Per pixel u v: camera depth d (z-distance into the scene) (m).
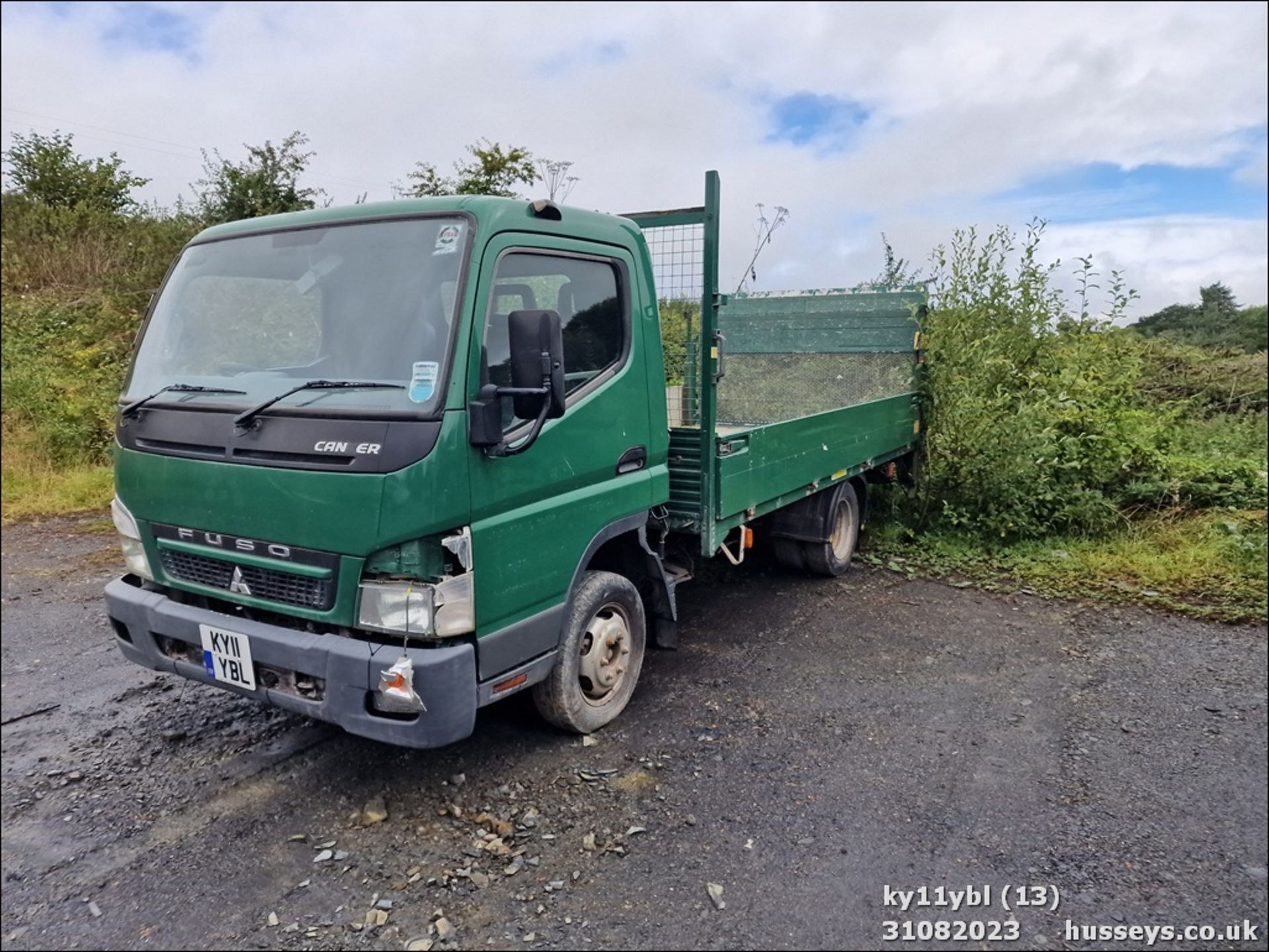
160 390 3.71
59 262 17.02
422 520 3.00
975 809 3.55
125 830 3.37
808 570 6.70
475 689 3.22
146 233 17.89
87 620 5.72
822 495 6.43
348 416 3.10
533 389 3.10
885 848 3.28
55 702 4.47
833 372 7.90
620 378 3.96
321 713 3.19
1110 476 7.93
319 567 3.14
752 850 3.27
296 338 3.47
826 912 2.93
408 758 3.91
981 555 7.32
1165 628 5.70
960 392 7.60
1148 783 3.76
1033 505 7.69
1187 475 8.01
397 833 3.35
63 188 19.12
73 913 2.90
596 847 3.28
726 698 4.59
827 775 3.80
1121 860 3.22
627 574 4.50
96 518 8.65
